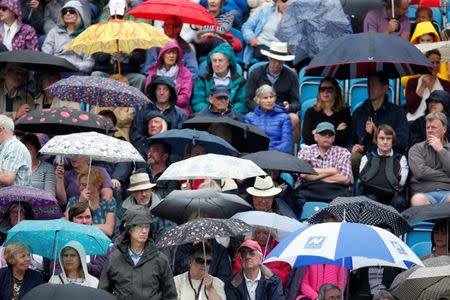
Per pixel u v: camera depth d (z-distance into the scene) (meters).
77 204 45.38
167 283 41.34
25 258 42.62
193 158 45.38
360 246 37.31
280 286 43.81
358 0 61.53
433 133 52.00
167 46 57.16
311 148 52.97
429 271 40.75
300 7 59.50
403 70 54.81
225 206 45.50
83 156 47.97
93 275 44.94
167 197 45.38
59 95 52.41
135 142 54.22
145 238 41.09
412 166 52.00
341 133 54.94
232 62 57.91
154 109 55.00
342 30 59.34
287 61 59.78
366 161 52.31
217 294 43.22
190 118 55.03
